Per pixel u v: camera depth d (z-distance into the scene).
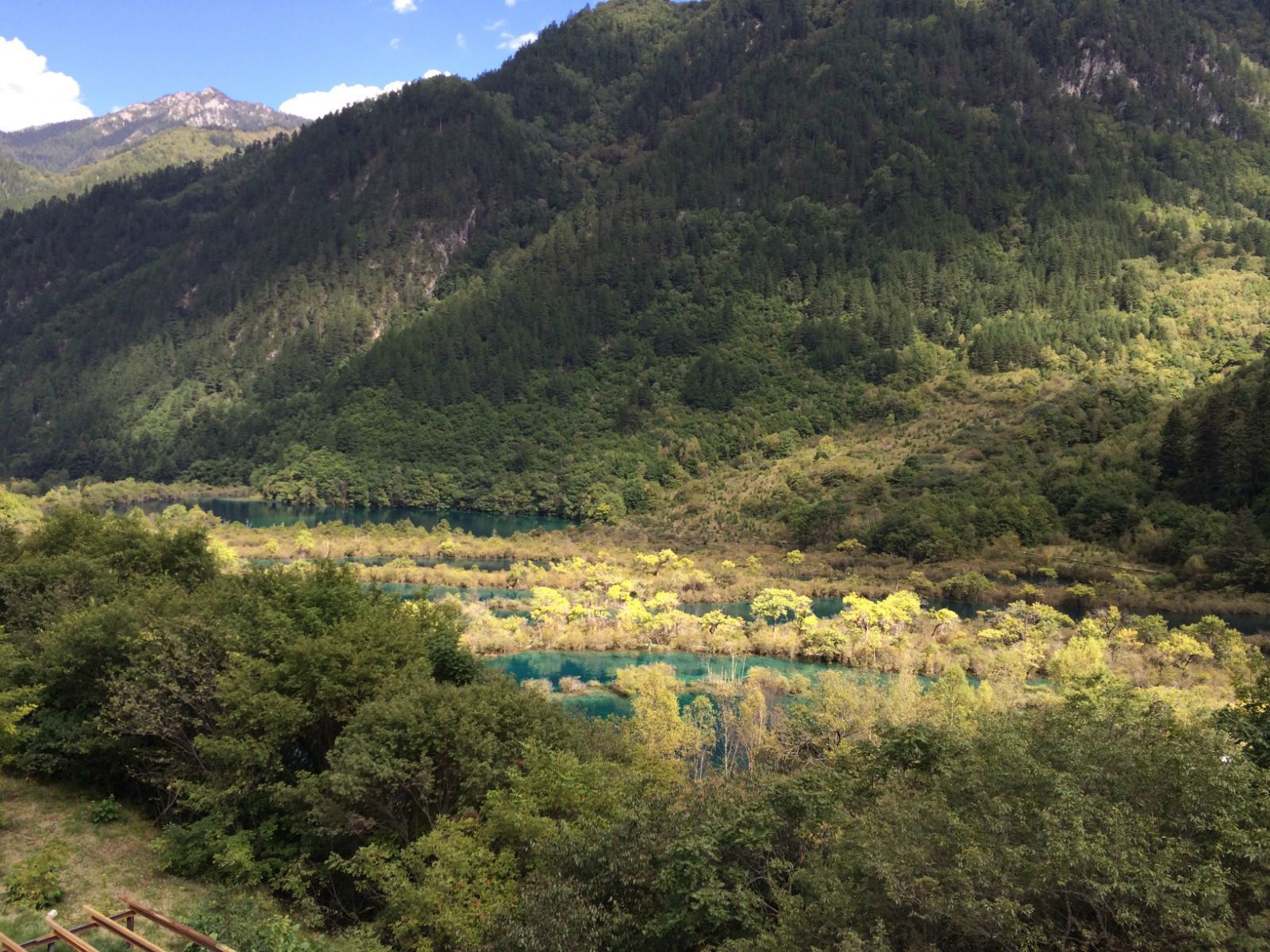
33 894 23.62
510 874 25.00
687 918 20.20
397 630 35.06
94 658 33.88
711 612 93.94
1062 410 186.12
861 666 82.75
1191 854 16.78
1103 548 135.38
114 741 31.94
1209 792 17.95
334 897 28.88
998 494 153.12
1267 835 16.72
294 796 28.16
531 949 20.41
